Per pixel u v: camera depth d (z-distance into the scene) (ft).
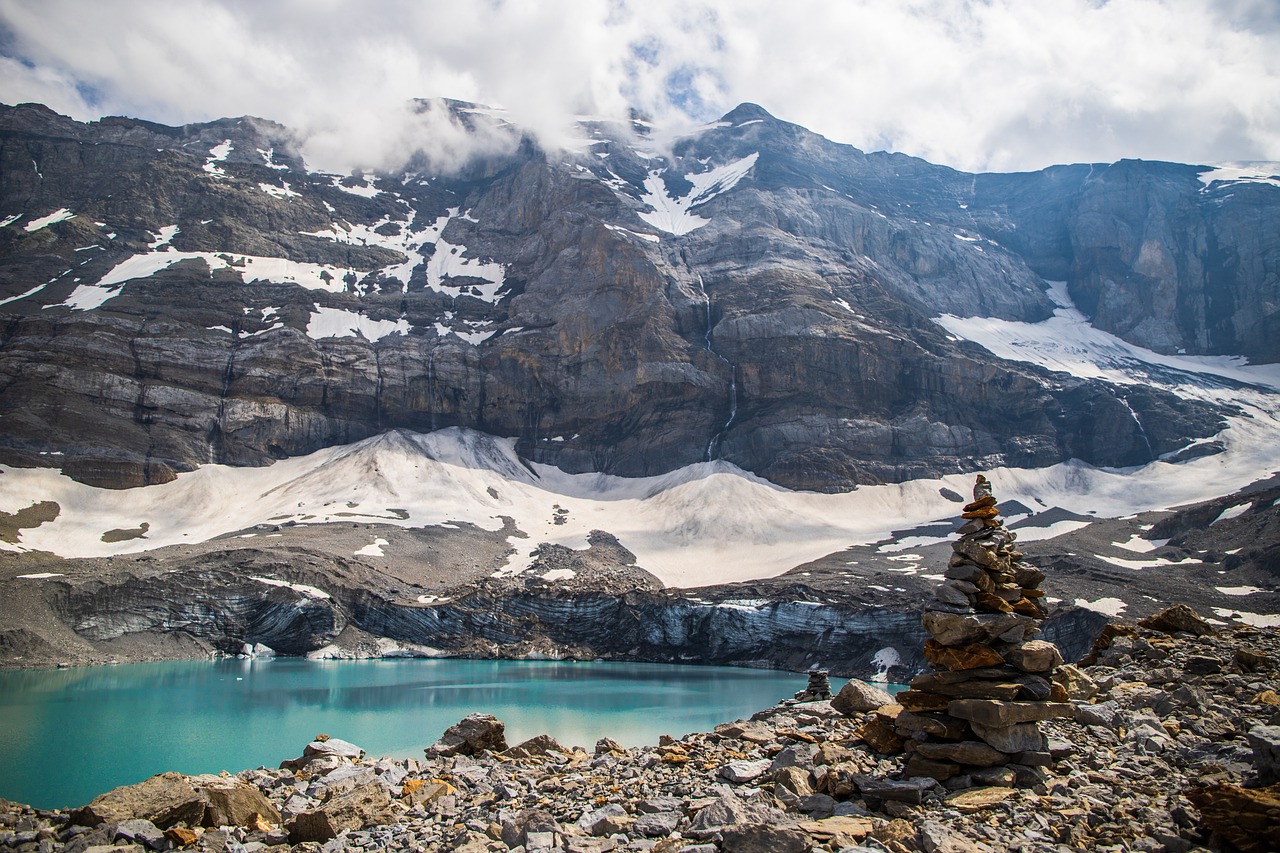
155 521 418.10
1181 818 46.24
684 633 338.13
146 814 57.72
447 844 54.03
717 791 58.54
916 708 58.65
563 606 350.64
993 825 47.83
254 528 399.65
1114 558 341.00
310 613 316.81
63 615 281.54
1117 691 72.84
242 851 54.95
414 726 166.09
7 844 52.49
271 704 194.70
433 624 334.24
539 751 87.86
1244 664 75.36
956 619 57.31
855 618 312.09
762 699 211.41
